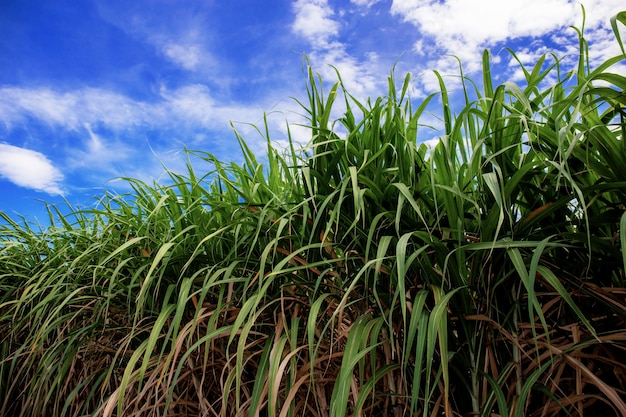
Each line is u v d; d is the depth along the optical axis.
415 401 0.60
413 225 0.82
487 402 0.68
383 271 0.83
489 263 0.76
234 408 1.04
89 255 1.39
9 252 1.89
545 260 0.77
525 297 0.78
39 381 1.38
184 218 1.25
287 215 0.96
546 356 0.72
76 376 1.50
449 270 0.75
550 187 0.78
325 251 0.94
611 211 0.70
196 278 1.13
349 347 0.71
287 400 0.77
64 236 1.66
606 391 0.63
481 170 0.77
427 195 0.89
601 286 0.77
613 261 0.72
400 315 0.81
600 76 0.67
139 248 1.31
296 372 0.84
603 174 0.73
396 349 0.80
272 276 0.84
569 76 0.78
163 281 1.19
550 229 0.79
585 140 0.75
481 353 0.79
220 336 1.04
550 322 0.83
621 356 0.78
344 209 0.91
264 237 1.06
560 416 0.78
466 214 0.81
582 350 0.78
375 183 0.86
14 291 1.75
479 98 0.82
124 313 1.30
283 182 1.19
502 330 0.71
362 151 0.91
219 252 1.16
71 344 1.26
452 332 0.76
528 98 0.81
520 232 0.74
